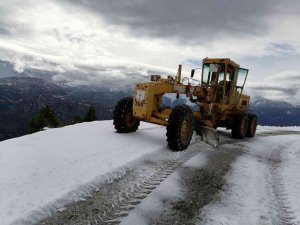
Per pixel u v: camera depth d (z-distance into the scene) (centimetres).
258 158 809
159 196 473
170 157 692
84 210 407
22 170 505
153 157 670
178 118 731
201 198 484
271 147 1012
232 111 1121
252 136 1229
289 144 1132
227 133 1247
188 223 401
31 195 416
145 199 457
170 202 458
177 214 423
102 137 804
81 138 778
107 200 441
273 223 421
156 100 827
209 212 436
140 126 1059
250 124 1180
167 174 573
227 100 1085
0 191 422
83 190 457
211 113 978
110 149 670
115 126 876
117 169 550
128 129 894
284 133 1545
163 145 770
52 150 638
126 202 442
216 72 1033
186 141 769
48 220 375
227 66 1041
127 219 395
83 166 543
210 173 612
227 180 582
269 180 613
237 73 1108
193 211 436
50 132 867
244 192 528
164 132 973
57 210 399
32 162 548
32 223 364
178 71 883
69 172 509
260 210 459
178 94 873
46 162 552
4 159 566
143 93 810
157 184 519
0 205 385
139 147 716
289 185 587
